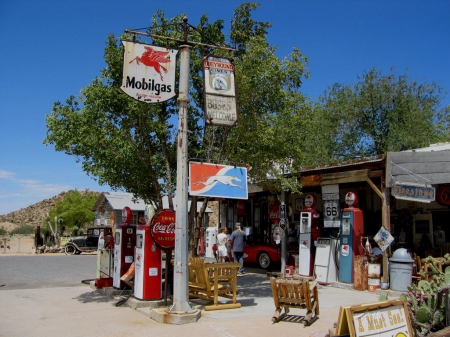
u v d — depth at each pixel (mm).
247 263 19672
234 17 12492
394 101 32344
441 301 6004
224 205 22266
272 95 11031
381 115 32812
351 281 12375
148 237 9398
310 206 14578
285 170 13234
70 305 9680
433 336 5430
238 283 13578
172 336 7082
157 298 9375
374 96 32219
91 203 49625
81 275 15797
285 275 14570
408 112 31609
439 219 15562
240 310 9133
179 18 11586
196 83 12164
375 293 11430
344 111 32500
